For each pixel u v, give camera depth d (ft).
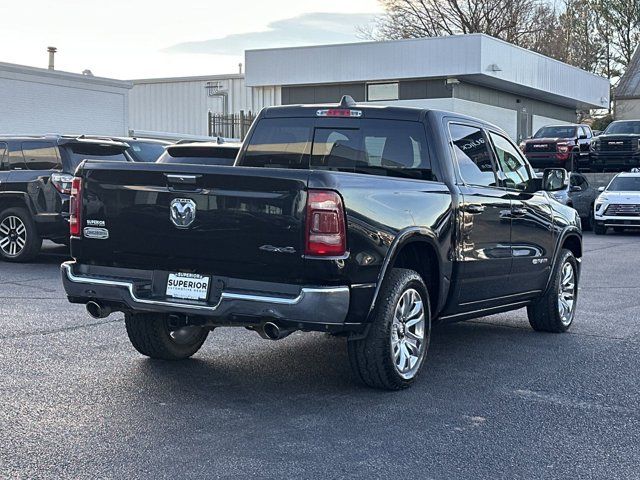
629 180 82.12
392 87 123.03
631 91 205.87
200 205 19.15
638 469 16.22
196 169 19.13
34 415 18.67
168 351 23.50
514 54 123.85
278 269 18.54
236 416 18.93
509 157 27.32
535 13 205.05
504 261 25.49
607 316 33.32
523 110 141.38
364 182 19.44
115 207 20.21
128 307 20.15
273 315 18.42
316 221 18.26
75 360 23.80
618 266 51.55
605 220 78.43
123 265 20.42
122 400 19.99
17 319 29.76
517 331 30.09
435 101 119.96
